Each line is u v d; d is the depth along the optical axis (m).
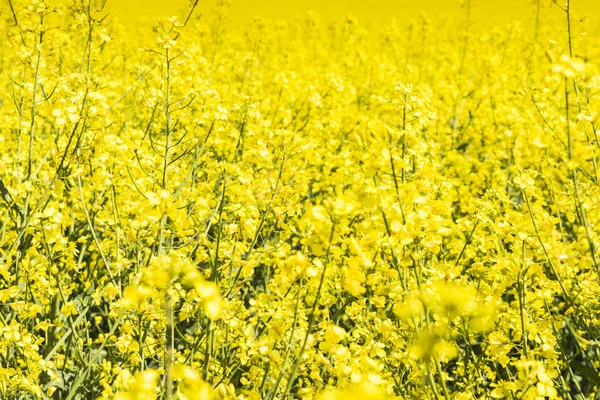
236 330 2.95
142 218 2.86
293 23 10.91
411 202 2.11
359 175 4.07
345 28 10.07
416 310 1.96
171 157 4.63
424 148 2.38
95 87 4.32
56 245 3.52
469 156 7.09
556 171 3.61
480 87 8.12
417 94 3.05
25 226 2.94
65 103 2.98
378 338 2.93
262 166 3.45
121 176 3.69
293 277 1.88
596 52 6.55
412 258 2.18
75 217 3.92
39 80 3.52
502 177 5.36
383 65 8.83
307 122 5.81
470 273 3.27
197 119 3.58
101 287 3.61
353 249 1.79
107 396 1.80
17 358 3.19
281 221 3.26
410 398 2.66
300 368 2.30
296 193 3.46
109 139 3.36
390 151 2.15
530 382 1.90
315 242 1.90
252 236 3.37
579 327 3.43
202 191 3.56
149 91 3.41
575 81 2.76
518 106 7.38
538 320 2.96
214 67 7.50
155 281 1.82
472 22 9.13
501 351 2.69
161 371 2.79
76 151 3.24
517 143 5.13
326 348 2.05
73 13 3.71
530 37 8.06
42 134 5.88
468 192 5.75
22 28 3.58
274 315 2.81
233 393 1.98
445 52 10.77
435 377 2.79
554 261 2.80
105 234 3.50
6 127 5.30
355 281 1.80
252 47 7.44
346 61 8.90
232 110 4.16
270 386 2.77
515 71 8.95
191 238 2.92
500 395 2.22
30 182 3.20
